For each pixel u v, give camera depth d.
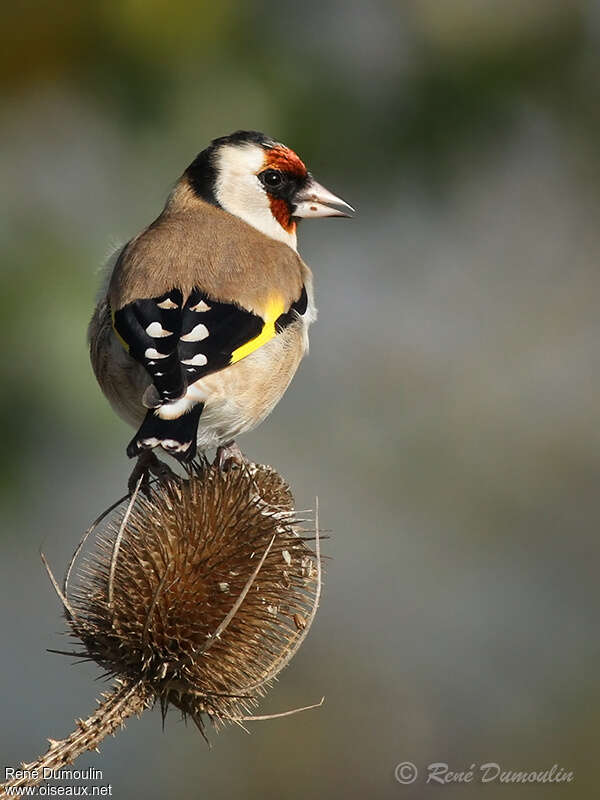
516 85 12.20
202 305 7.81
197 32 11.25
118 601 6.52
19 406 10.22
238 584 6.63
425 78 11.89
